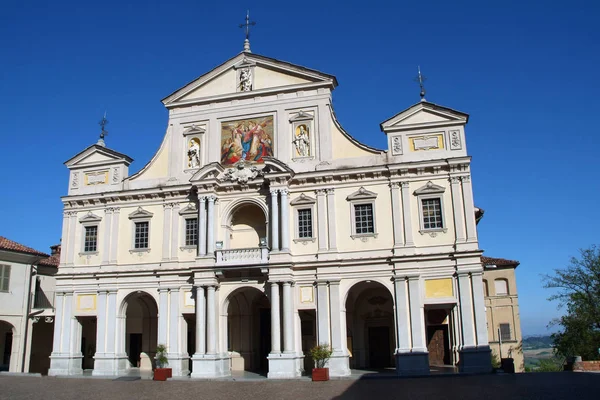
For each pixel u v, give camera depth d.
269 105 41.81
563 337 47.75
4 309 44.62
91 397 27.95
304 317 42.19
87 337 50.00
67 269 43.28
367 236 37.94
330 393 27.59
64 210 44.50
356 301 42.72
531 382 28.56
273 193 39.25
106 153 44.62
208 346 38.25
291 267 38.09
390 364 41.84
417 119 39.00
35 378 39.00
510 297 53.41
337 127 40.25
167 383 34.91
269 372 36.62
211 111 43.03
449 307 37.00
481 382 29.69
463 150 37.84
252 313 44.34
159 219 42.38
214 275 39.09
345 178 39.03
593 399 21.88
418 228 37.31
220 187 41.00
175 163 42.84
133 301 46.91
